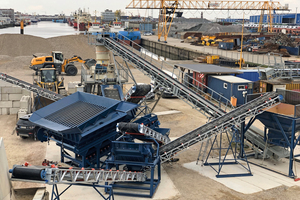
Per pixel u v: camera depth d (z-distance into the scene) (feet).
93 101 62.90
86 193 53.11
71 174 39.01
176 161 67.67
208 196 52.24
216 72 128.47
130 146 52.19
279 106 61.62
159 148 60.59
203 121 96.89
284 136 61.05
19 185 54.49
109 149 63.16
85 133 53.11
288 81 113.91
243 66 203.41
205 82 132.16
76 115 58.49
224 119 63.00
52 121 58.18
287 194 53.01
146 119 67.56
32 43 258.98
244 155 66.59
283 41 293.64
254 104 63.26
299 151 73.51
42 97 98.02
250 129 72.59
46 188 54.19
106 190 52.95
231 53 278.46
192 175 60.59
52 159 66.64
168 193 53.31
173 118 99.81
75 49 259.80
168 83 85.56
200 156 70.74
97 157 58.90
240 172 62.18
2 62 208.95
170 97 130.82
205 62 232.12
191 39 437.58
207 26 618.44
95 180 42.32
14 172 36.83
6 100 99.86
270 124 64.39
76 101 64.28
